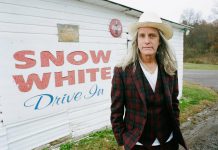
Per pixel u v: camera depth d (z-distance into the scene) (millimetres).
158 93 1850
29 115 4250
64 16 4723
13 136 4051
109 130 5840
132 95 1876
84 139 5188
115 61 6086
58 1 4586
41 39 4336
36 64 4289
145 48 1829
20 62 4043
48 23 4438
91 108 5551
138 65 1883
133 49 1922
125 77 1898
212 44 39438
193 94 10641
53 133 4730
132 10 5965
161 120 1890
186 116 7156
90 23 5293
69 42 4855
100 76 5676
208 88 13266
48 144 4652
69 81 4934
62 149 4590
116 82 1938
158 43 1911
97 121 5754
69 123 5051
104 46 5711
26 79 4148
